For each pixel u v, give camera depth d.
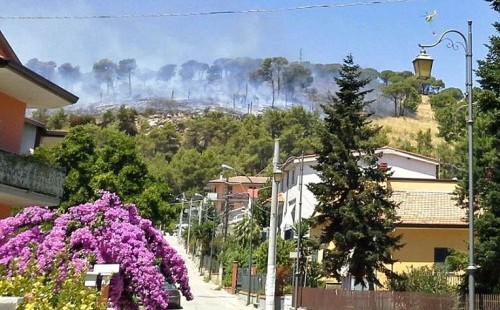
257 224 54.94
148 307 10.25
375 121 160.75
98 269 9.82
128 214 11.09
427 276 25.42
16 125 20.80
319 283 32.34
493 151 21.69
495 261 18.62
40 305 6.48
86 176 27.97
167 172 113.56
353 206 27.17
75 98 21.17
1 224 10.78
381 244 27.02
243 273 46.78
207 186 106.69
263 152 120.81
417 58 14.06
